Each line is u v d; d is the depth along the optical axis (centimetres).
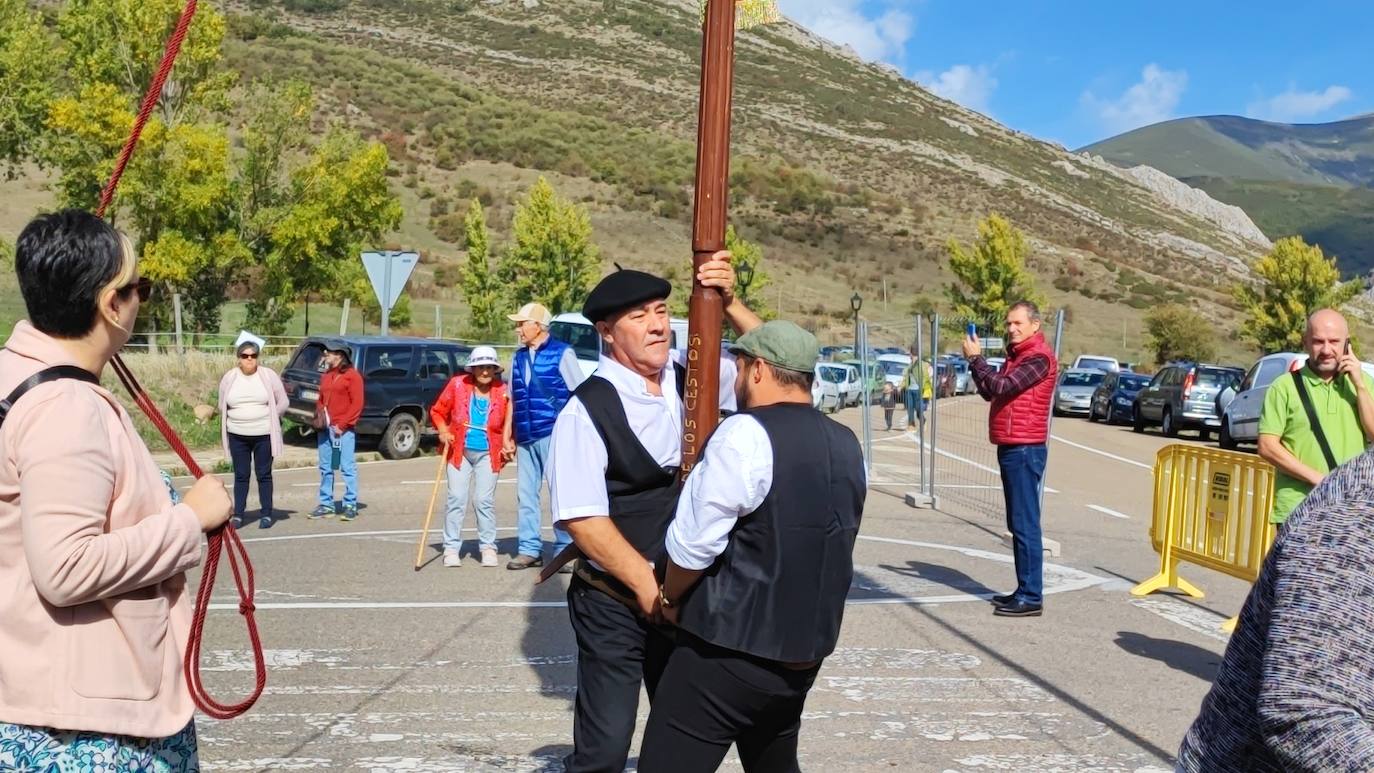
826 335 6212
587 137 10031
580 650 432
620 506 429
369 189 3077
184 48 2719
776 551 355
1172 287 9831
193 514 285
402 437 2139
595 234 7650
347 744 579
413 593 946
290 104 3012
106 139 2627
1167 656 783
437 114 9694
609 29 14488
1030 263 9662
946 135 14050
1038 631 848
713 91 425
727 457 353
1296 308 5466
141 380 2267
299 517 1400
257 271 3519
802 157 11800
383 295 1809
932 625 862
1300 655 224
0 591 270
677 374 457
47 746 269
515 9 14750
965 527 1399
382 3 14312
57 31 2791
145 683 279
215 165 2747
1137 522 1498
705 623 358
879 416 3594
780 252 8544
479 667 723
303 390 2116
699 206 428
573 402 427
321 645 773
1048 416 892
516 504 1565
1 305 2780
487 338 4225
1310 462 678
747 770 402
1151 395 3334
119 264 284
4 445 267
